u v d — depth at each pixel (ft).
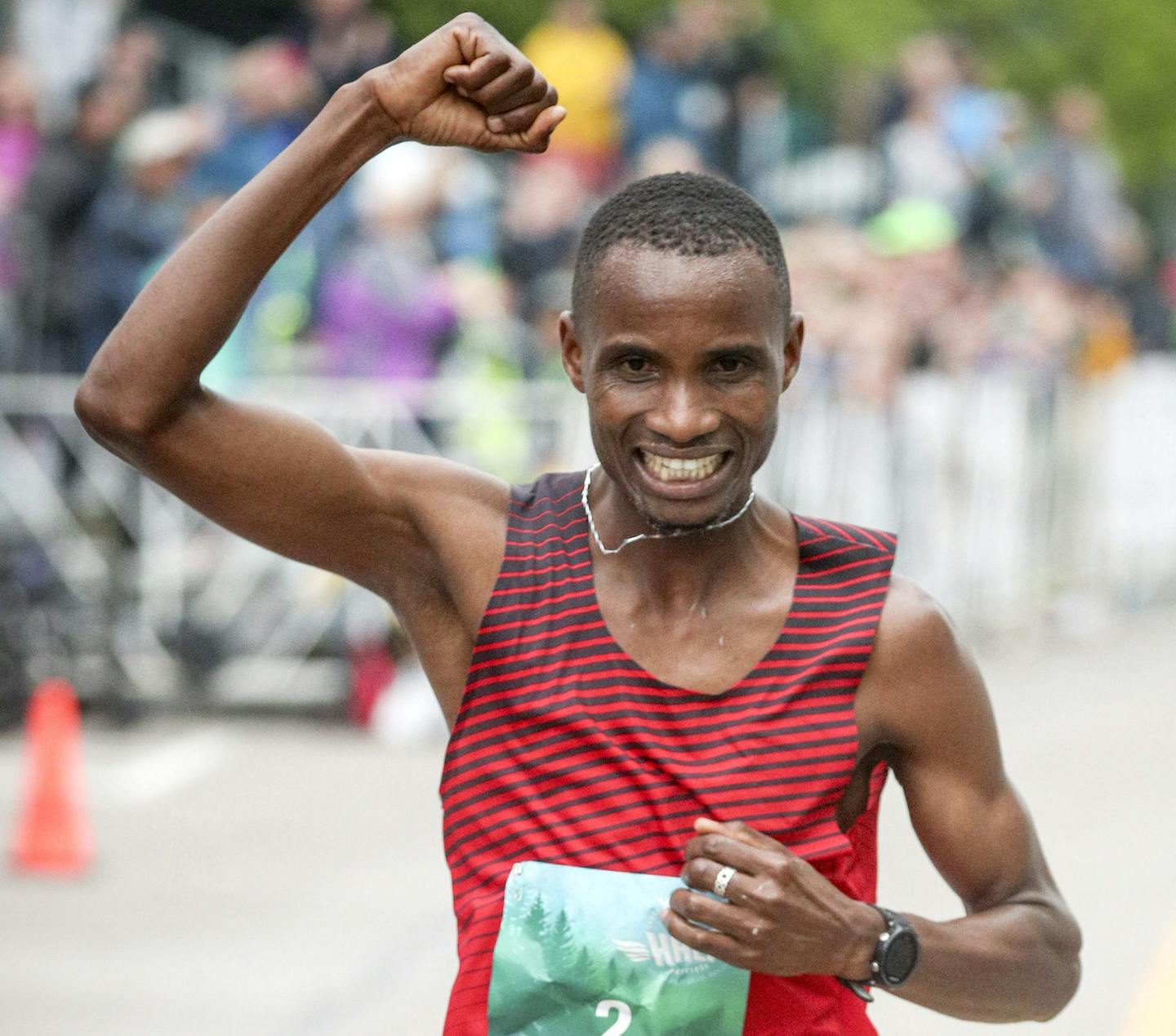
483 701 25.71
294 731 84.48
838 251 98.73
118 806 72.90
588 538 26.21
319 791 75.20
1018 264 126.21
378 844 68.39
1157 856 67.72
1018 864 26.50
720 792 24.81
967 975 25.23
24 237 88.43
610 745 25.03
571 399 87.40
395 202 88.17
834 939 23.93
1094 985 55.62
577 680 25.38
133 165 87.56
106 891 63.16
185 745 81.71
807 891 23.79
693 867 23.90
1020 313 117.19
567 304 99.81
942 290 104.53
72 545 83.71
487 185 98.53
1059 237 131.44
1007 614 109.60
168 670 85.61
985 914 26.08
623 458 24.94
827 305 96.53
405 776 77.97
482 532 26.55
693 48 114.01
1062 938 26.63
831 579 25.99
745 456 24.82
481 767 25.63
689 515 24.79
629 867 24.82
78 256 88.28
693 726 25.16
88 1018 51.85
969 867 26.43
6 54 104.68
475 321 92.07
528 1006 24.82
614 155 110.63
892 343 96.89
